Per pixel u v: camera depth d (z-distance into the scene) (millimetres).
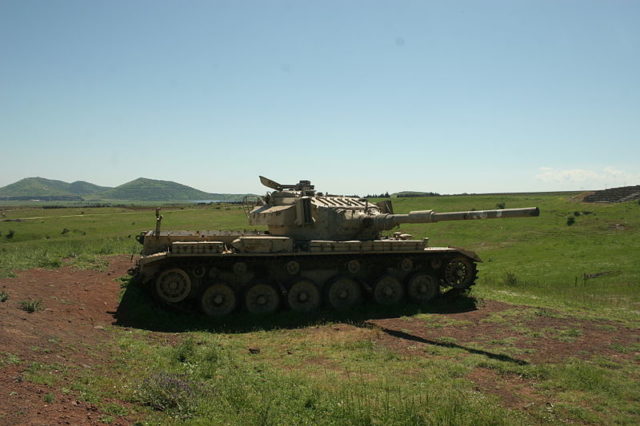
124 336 12430
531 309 18188
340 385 9719
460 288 19797
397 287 18906
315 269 18203
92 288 16719
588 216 48625
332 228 18547
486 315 17172
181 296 16016
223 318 16000
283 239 16984
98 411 6996
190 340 11828
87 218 68812
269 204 19891
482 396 9414
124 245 29906
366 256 18344
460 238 47500
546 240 42156
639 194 55312
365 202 20453
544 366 11250
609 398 9578
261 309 16953
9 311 11109
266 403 8375
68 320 12539
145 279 15945
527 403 9281
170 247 15945
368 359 11852
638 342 13680
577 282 26875
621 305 19812
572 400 9453
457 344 13312
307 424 7766
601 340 13844
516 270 31969
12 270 17516
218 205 108250
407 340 13734
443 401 8734
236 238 18609
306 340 13484
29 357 8312
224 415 7719
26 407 6504
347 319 16297
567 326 15492
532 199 70938
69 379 7895
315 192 20266
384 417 7988
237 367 10797
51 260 20141
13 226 56688
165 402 7785
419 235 50438
